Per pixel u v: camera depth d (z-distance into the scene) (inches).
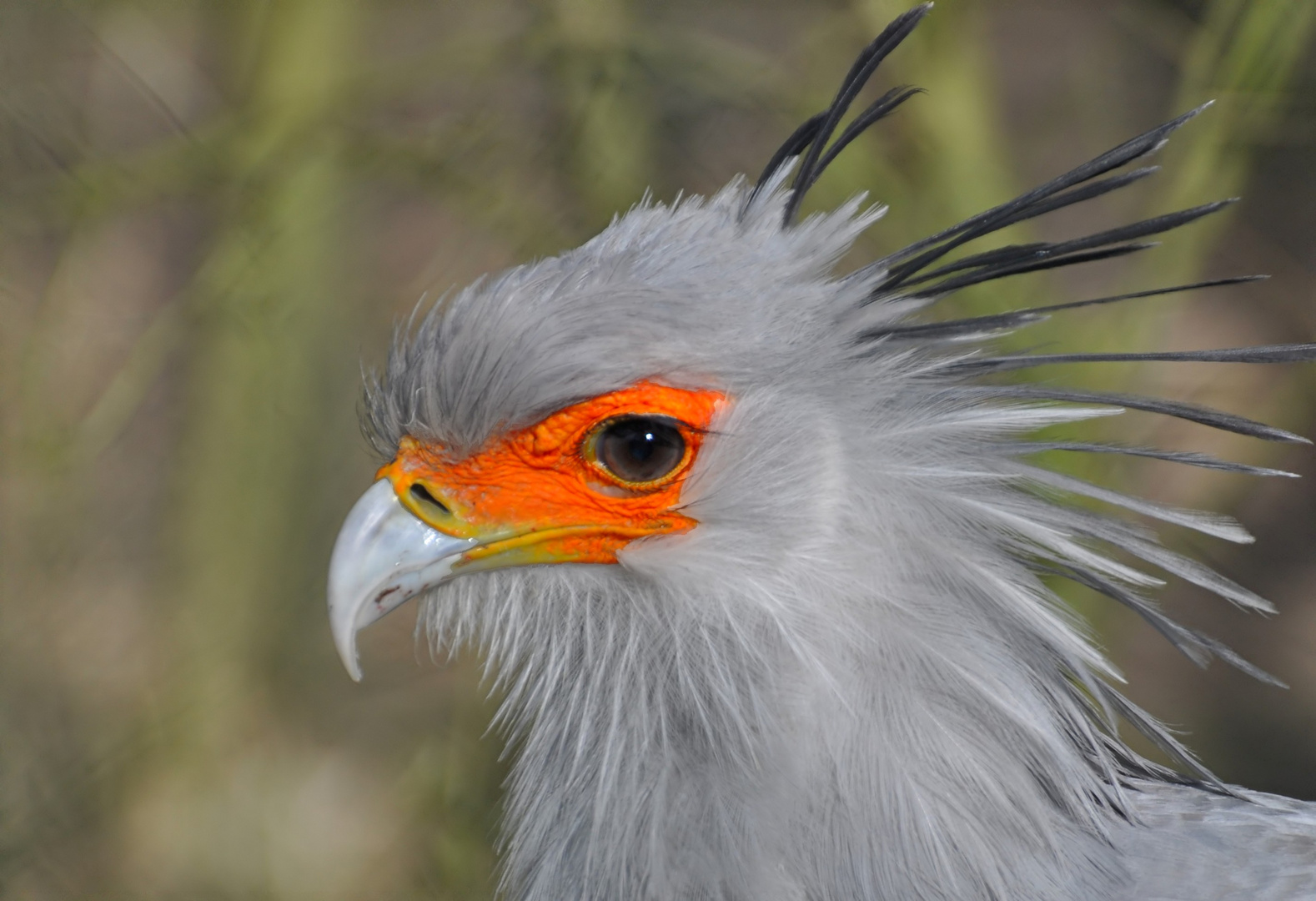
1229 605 491.8
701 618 179.8
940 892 168.6
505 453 186.5
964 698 173.0
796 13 428.1
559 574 189.8
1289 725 454.3
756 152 379.2
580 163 358.0
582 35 354.0
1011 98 503.8
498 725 378.3
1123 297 174.7
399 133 368.8
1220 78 353.1
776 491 179.0
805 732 173.0
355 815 392.8
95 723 396.8
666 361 177.2
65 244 384.5
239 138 360.5
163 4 406.0
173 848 388.2
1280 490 519.5
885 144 366.3
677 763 179.2
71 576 411.2
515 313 183.9
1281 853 176.1
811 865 169.8
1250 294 513.7
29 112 383.6
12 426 380.2
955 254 355.3
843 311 183.3
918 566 177.5
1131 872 175.3
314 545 401.1
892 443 180.4
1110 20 528.1
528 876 193.8
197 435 395.2
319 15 377.4
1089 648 178.5
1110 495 177.6
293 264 368.2
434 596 204.5
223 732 394.3
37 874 382.3
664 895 174.2
